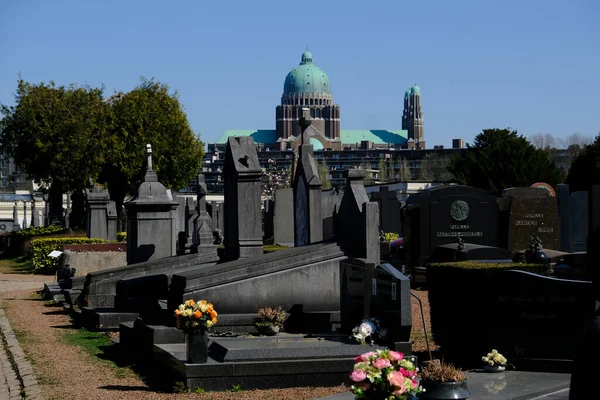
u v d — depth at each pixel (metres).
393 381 8.17
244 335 14.91
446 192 28.55
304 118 22.25
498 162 84.69
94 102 63.09
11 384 13.49
